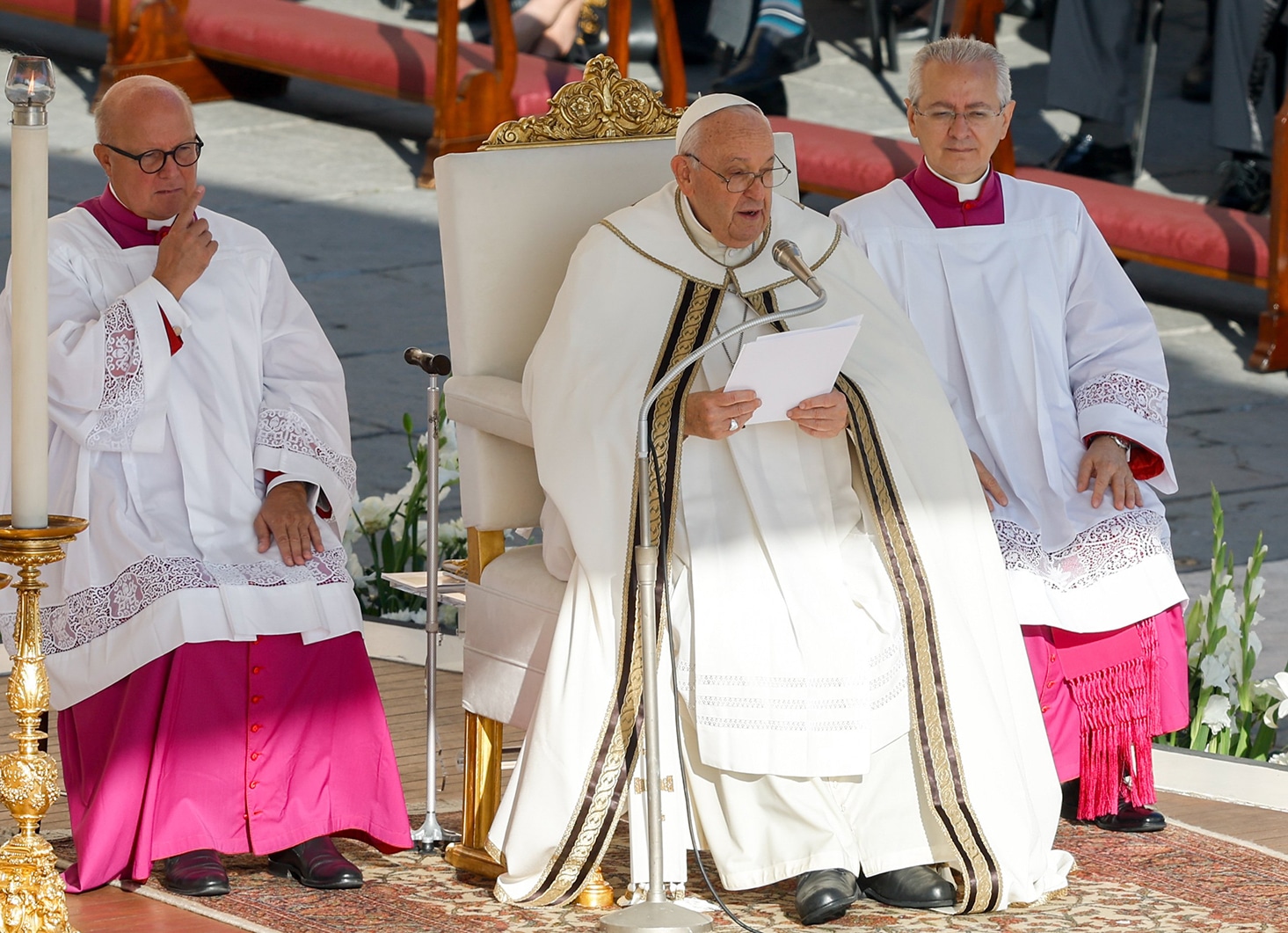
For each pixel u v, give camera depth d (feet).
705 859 50.96
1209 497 89.61
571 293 50.11
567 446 47.93
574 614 46.98
